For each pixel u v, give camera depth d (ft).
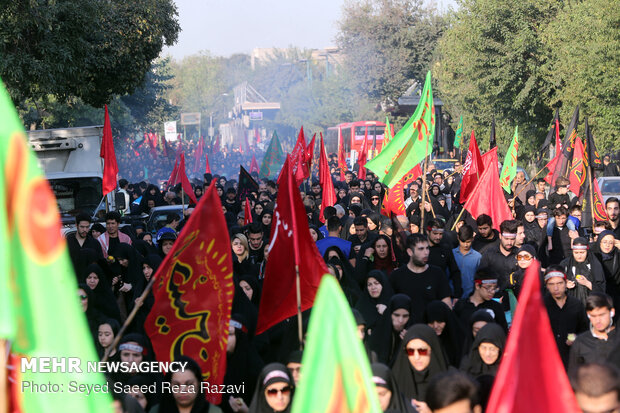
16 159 7.78
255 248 38.37
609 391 14.17
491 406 9.69
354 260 35.22
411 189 60.85
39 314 8.09
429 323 24.09
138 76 93.86
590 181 46.78
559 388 9.55
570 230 43.88
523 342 9.60
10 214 7.84
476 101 132.87
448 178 84.28
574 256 32.12
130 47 90.74
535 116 130.00
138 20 89.10
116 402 16.88
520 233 38.83
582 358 23.29
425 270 28.84
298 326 22.33
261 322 23.93
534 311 9.59
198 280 19.84
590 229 46.16
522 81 126.52
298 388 9.96
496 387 9.68
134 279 34.27
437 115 149.89
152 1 91.04
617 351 22.63
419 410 19.42
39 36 67.36
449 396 13.92
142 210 64.64
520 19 122.83
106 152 47.88
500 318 26.50
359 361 9.88
